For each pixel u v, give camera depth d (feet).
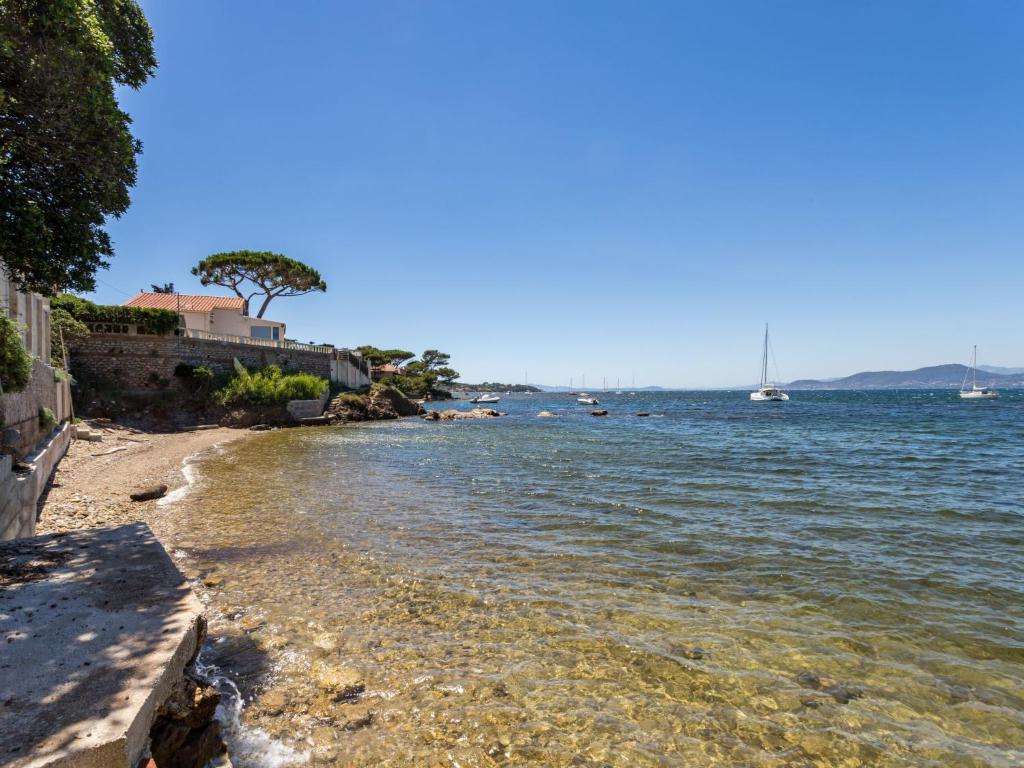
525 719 16.12
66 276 27.89
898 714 16.67
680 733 15.65
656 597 25.77
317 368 182.50
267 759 14.08
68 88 23.21
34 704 10.28
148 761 10.68
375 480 59.26
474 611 23.91
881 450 84.74
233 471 65.46
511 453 85.10
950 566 30.37
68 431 74.43
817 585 27.43
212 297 173.58
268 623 22.31
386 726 15.65
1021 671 19.21
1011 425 134.31
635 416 199.52
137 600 15.69
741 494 50.55
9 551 20.22
